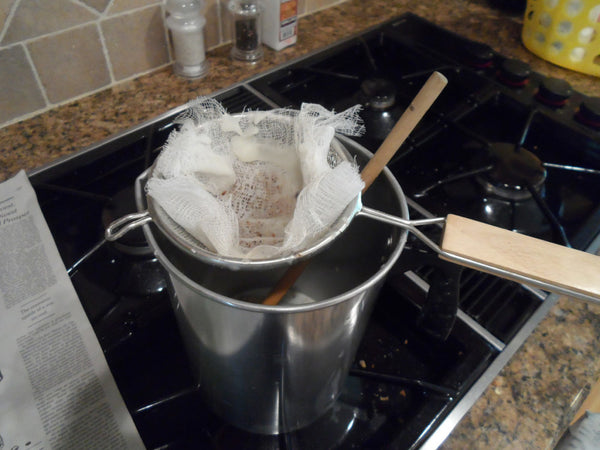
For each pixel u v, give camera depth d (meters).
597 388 0.42
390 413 0.38
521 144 0.56
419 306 0.41
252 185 0.41
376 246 0.39
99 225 0.47
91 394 0.37
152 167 0.34
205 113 0.38
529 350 0.39
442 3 0.84
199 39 0.61
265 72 0.63
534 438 0.34
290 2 0.65
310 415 0.36
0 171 0.49
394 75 0.68
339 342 0.31
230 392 0.34
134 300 0.42
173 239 0.29
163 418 0.38
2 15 0.47
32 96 0.54
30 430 0.35
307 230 0.30
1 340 0.38
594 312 0.41
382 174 0.36
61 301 0.40
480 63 0.67
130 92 0.60
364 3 0.82
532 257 0.30
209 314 0.28
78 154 0.50
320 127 0.36
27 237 0.43
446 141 0.59
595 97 0.61
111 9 0.54
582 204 0.52
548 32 0.69
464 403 0.35
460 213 0.50
